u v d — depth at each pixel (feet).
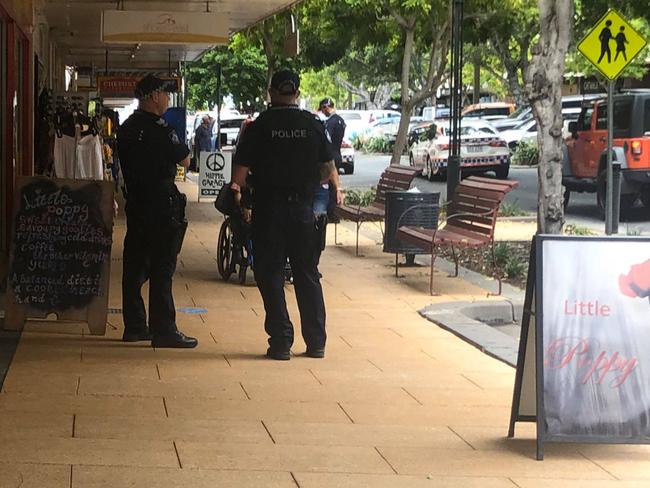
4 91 34.01
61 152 41.52
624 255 16.46
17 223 24.90
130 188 23.99
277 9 52.95
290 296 32.37
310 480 14.75
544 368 16.25
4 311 26.27
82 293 24.98
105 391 19.88
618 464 16.20
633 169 56.44
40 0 46.60
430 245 33.27
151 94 23.88
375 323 28.27
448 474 15.37
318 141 23.26
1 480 14.11
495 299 32.04
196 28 44.62
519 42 106.63
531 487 14.88
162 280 24.20
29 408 18.37
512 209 62.13
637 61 98.17
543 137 36.06
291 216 23.16
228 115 129.49
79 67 91.86
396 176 43.06
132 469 14.84
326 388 20.85
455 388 21.17
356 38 80.74
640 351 16.34
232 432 17.22
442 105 180.34
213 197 69.10
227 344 25.00
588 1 75.20
